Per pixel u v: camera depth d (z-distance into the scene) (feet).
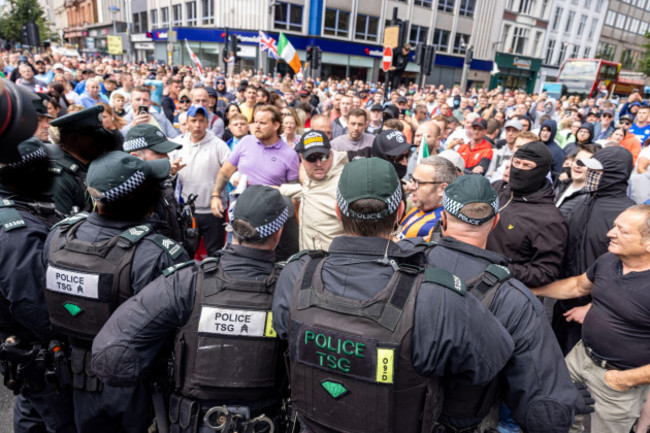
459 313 3.60
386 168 4.17
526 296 4.48
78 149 7.68
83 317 5.16
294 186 9.63
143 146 8.70
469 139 17.40
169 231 7.27
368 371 3.58
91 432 5.72
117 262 5.11
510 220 7.88
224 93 29.99
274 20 82.99
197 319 4.63
